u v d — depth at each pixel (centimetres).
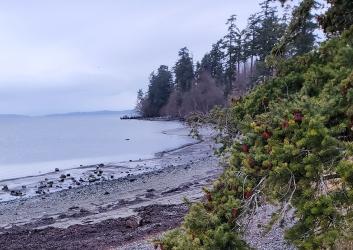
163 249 394
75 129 11969
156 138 6462
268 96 532
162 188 2195
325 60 535
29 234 1424
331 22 571
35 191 2436
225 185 427
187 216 397
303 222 368
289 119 403
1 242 1335
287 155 379
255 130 420
